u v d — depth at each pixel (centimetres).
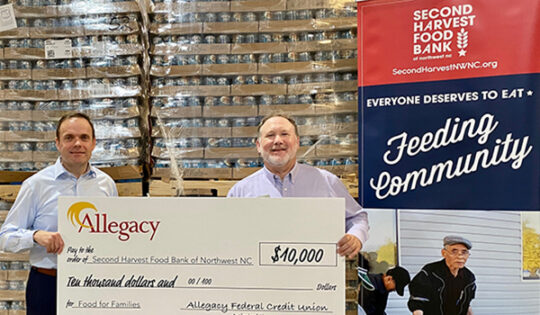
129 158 271
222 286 154
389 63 231
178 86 273
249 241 154
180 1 272
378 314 233
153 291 156
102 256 157
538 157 212
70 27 271
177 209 156
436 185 225
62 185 227
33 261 219
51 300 217
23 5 271
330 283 153
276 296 154
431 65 225
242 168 270
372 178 235
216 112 271
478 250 221
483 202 219
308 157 268
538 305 216
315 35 269
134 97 274
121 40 272
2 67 272
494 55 216
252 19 270
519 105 213
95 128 272
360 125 237
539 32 211
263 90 270
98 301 157
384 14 231
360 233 209
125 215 156
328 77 269
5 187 270
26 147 273
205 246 155
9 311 268
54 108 274
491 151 218
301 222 153
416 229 228
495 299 219
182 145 273
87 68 272
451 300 223
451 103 222
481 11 217
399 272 230
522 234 215
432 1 223
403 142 230
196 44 272
